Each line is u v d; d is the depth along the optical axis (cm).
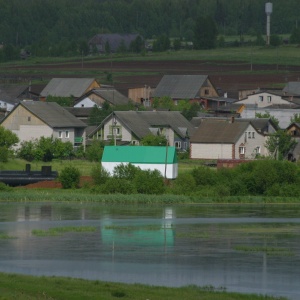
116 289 10956
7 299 10162
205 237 15525
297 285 11875
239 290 11550
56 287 10881
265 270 12762
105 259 13438
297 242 15100
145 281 11981
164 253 13975
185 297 10738
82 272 12494
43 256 13600
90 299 10375
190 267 12938
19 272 12394
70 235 15600
